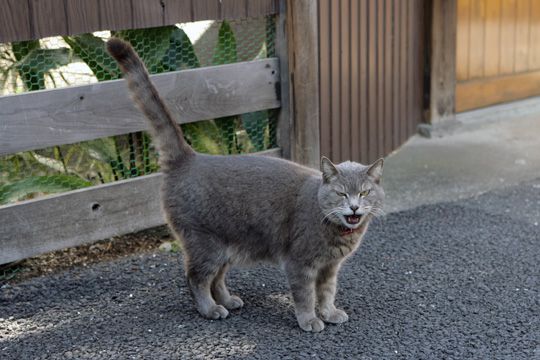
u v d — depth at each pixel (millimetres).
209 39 2561
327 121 2783
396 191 2783
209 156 2098
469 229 2512
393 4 3012
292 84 2576
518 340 2002
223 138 2590
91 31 2283
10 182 2400
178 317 2102
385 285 2227
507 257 2352
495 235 2475
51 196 2301
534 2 3545
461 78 3406
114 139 2457
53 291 2223
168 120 2074
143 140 2484
